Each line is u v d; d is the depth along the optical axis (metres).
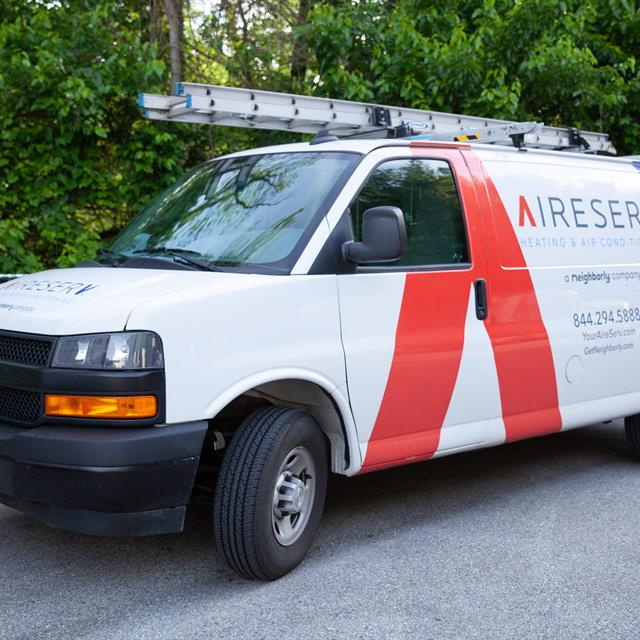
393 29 10.46
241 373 3.96
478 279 5.06
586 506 5.51
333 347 4.35
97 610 3.90
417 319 4.74
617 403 5.99
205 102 5.45
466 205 5.12
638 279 6.16
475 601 4.04
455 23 10.70
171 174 9.62
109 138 9.46
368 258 4.26
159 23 12.06
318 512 4.45
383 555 4.61
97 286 4.05
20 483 3.74
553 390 5.50
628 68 11.39
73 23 9.35
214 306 3.91
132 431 3.68
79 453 3.62
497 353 5.13
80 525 3.75
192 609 3.91
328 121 6.03
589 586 4.22
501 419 5.22
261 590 4.13
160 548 4.67
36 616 3.83
